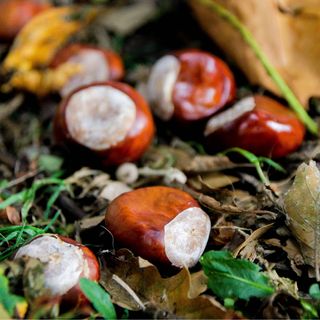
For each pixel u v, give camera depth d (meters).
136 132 0.29
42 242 0.24
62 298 0.23
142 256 0.25
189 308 0.23
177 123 0.31
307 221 0.25
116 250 0.25
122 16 0.37
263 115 0.28
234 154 0.29
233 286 0.23
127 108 0.29
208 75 0.30
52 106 0.34
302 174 0.25
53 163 0.30
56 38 0.36
